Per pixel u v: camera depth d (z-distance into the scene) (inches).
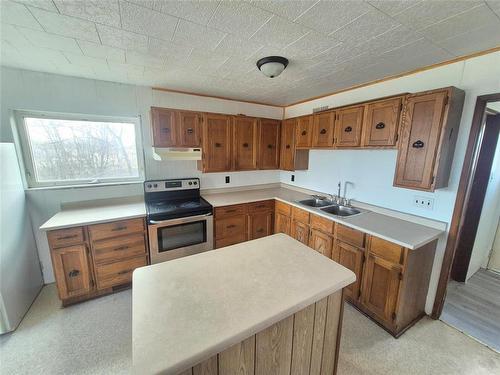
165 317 34.7
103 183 107.7
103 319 80.4
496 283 103.9
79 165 102.7
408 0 42.9
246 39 59.7
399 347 70.0
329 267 50.2
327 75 87.0
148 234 97.0
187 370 30.0
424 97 68.7
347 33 55.9
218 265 50.6
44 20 51.2
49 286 98.5
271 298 39.4
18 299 79.2
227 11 47.6
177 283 43.7
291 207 116.9
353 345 70.6
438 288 79.7
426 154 69.3
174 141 107.5
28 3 44.6
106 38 60.0
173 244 102.8
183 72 86.4
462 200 72.6
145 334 31.5
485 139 91.8
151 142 112.5
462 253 102.3
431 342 72.0
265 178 153.2
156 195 114.0
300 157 130.1
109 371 62.1
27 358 65.6
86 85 95.8
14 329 75.2
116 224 90.6
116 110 102.9
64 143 99.0
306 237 107.3
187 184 121.8
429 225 80.2
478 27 52.1
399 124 76.0
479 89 67.0
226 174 137.8
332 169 118.5
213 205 111.4
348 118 92.8
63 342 71.0
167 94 112.1
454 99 66.1
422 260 73.6
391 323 73.9
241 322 33.8
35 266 93.3
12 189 81.0
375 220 87.4
